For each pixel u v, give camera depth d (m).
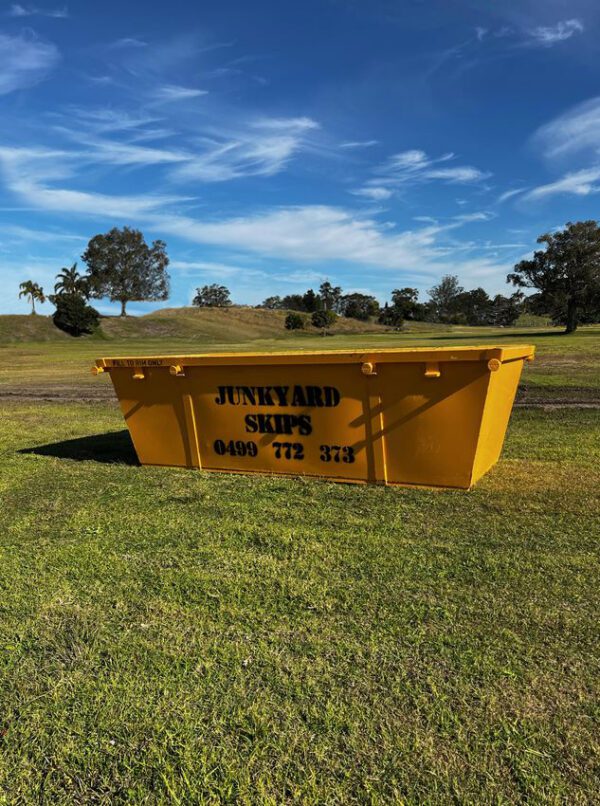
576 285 60.44
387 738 2.33
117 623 3.22
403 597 3.39
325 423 5.55
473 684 2.62
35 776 2.21
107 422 10.49
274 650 2.91
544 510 4.73
